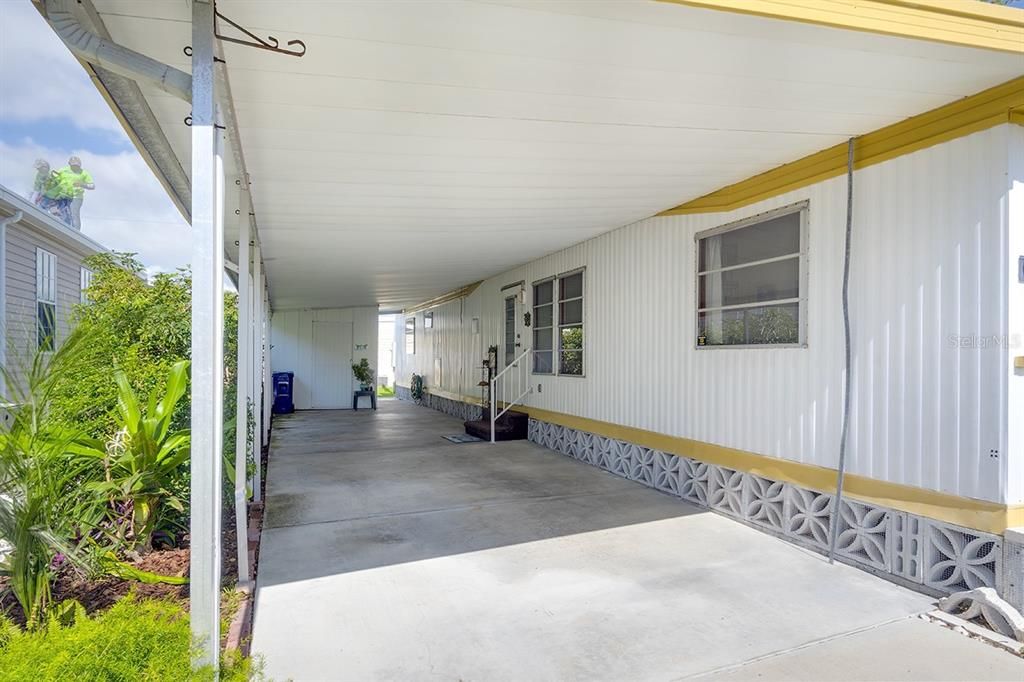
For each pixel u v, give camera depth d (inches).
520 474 255.1
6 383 104.0
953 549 128.6
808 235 163.9
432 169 163.2
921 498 134.0
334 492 222.7
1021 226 120.9
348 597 130.2
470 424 377.4
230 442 186.4
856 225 149.6
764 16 89.4
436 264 336.8
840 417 154.0
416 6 86.4
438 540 167.6
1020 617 111.8
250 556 159.0
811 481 161.3
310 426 427.8
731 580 139.8
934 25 97.0
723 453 193.2
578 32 94.4
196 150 78.6
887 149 140.8
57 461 117.6
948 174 129.3
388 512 195.5
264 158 150.4
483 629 116.2
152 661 68.2
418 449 321.4
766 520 177.0
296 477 250.1
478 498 213.3
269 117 125.6
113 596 126.2
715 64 106.3
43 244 344.5
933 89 119.6
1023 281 121.4
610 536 171.5
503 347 389.7
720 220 196.2
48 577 109.3
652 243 231.8
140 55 81.2
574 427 292.5
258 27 91.4
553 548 161.3
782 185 170.2
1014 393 120.6
